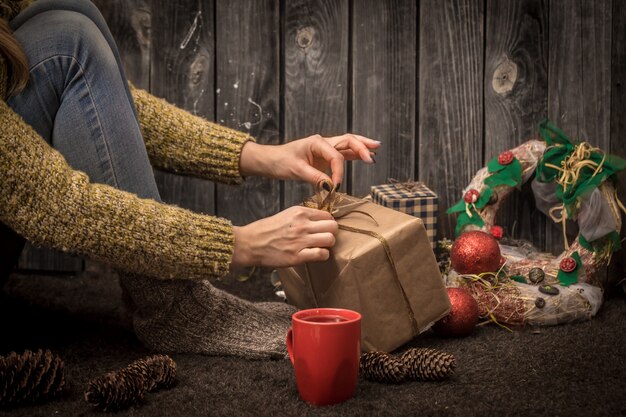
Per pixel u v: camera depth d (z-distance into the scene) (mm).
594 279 1773
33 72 1391
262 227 1415
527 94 1917
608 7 1855
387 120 1978
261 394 1344
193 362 1471
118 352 1529
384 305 1457
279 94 2018
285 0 1985
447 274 1802
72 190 1324
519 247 1878
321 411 1286
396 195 1863
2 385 1306
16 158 1309
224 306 1498
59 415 1289
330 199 1514
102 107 1406
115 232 1337
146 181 1441
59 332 1636
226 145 1624
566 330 1628
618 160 1771
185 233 1368
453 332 1576
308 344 1293
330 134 2002
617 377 1398
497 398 1323
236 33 2010
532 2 1896
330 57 1982
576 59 1883
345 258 1430
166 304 1471
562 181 1788
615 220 1756
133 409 1303
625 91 1867
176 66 2035
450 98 1948
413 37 1948
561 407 1294
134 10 2029
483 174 1888
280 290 1933
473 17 1923
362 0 1955
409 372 1389
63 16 1422
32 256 2076
